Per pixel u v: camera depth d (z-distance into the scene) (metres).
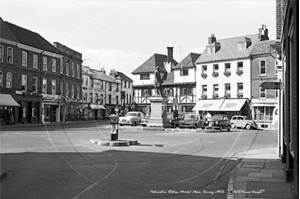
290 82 7.73
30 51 37.06
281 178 7.74
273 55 12.56
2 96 32.34
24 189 6.57
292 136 6.75
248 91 39.94
